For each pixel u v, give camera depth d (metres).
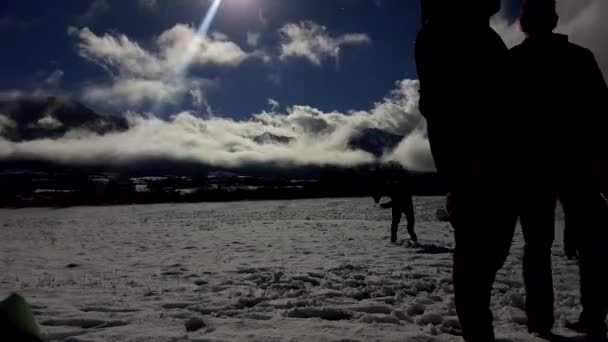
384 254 8.55
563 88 3.00
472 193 2.18
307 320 3.78
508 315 3.74
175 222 21.25
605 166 2.96
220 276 6.34
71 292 5.29
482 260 2.19
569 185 2.99
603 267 2.87
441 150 2.27
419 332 3.35
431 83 2.26
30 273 6.95
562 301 4.36
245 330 3.47
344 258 8.04
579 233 2.97
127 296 5.01
